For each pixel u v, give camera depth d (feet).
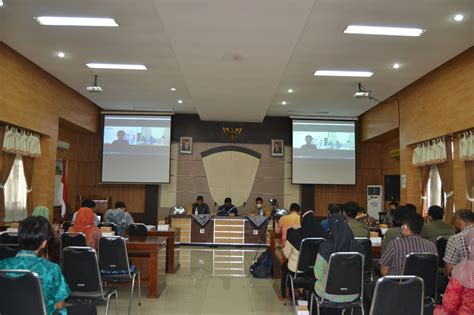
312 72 25.86
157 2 15.72
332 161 40.09
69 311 9.87
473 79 21.79
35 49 22.56
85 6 17.35
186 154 41.45
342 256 11.30
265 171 41.73
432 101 26.37
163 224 26.18
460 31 19.03
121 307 16.39
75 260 12.13
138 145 39.47
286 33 18.38
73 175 39.81
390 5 16.63
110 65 25.31
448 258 12.02
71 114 33.06
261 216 34.53
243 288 19.99
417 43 20.59
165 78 28.12
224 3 15.67
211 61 22.35
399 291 9.19
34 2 17.06
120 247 14.35
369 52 22.02
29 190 27.84
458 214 13.24
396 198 37.19
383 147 41.50
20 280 7.88
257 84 26.68
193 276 22.62
